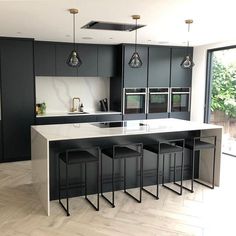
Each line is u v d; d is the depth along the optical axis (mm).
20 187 4137
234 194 3982
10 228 2994
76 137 3324
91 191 3934
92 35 5004
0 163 5332
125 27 4340
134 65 4184
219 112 6402
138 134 3682
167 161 4395
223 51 6176
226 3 3088
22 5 3145
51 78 6152
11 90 5270
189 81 6785
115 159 3742
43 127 4027
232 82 6031
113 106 6574
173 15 3605
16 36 5109
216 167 4316
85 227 3035
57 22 3990
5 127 5309
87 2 3041
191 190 4074
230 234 2939
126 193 3973
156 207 3541
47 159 3217
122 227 3043
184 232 2965
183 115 6820
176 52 6555
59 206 3527
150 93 6363
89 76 6020
